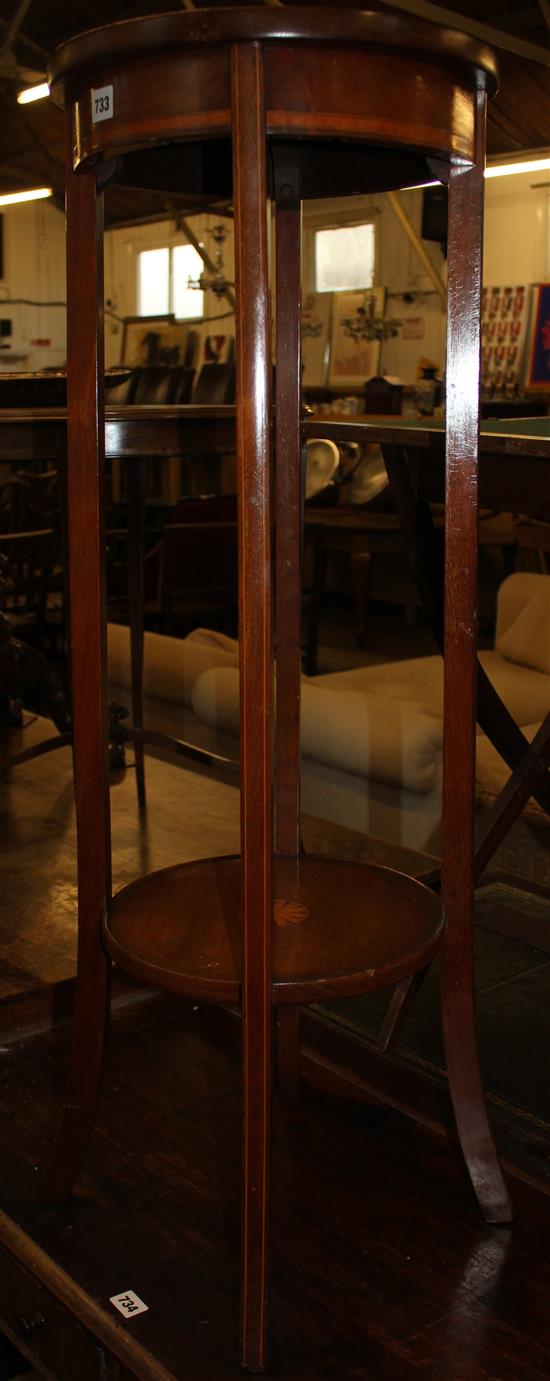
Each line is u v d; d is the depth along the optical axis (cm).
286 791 157
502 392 834
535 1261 129
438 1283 125
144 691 329
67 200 122
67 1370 125
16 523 669
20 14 728
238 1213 137
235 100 104
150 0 756
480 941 206
